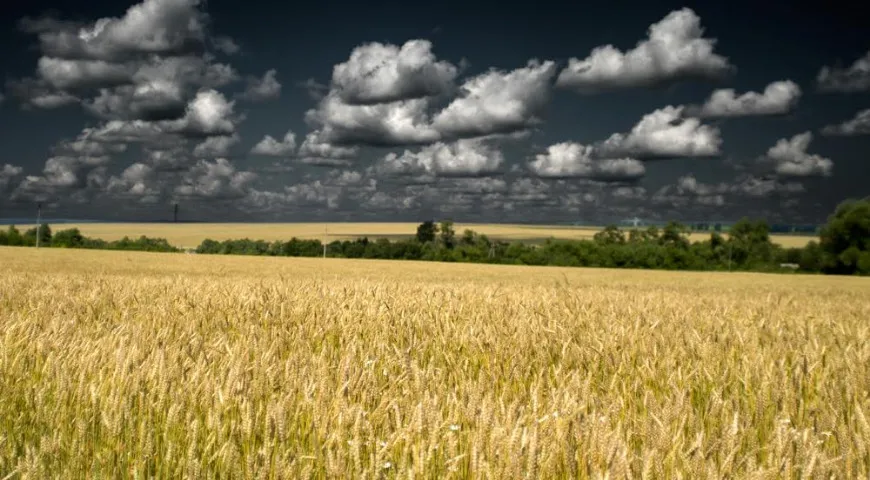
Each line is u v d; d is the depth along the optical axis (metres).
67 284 14.02
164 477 3.14
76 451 3.32
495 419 3.15
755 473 2.63
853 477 2.94
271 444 3.18
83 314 8.24
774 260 115.44
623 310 10.62
